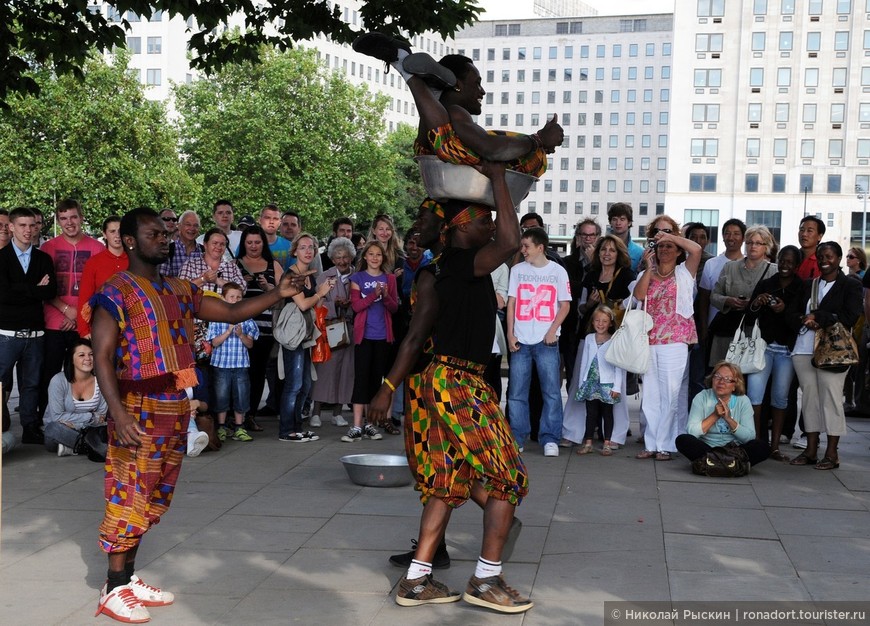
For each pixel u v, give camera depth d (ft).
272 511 21.25
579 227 32.32
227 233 37.55
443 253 15.11
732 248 30.94
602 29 474.90
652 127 468.34
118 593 14.71
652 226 30.04
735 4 282.15
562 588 16.14
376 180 220.43
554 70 479.82
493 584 15.03
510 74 485.56
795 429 34.45
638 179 469.57
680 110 287.07
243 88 211.82
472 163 14.17
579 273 31.22
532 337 28.32
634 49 469.16
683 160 287.28
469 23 38.73
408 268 33.19
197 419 28.32
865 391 38.55
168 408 14.75
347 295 31.99
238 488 23.59
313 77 215.92
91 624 14.43
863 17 272.72
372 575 16.76
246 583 16.31
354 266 35.27
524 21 483.92
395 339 33.27
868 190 274.57
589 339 29.09
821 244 27.12
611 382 28.50
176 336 14.83
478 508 21.70
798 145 279.49
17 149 160.76
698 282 31.42
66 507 21.65
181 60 311.68
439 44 472.85
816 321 26.63
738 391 26.32
